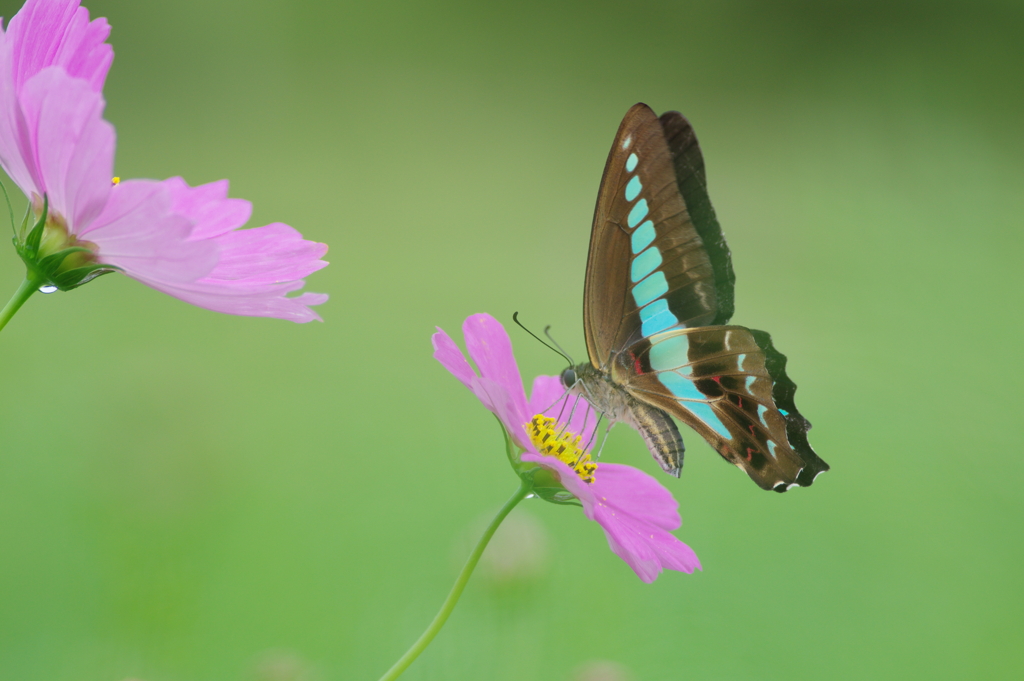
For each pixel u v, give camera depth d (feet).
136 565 3.68
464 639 3.55
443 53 17.15
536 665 3.56
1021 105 10.19
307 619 3.64
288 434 4.41
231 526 3.78
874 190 7.57
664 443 3.38
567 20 17.90
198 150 12.31
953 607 3.77
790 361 5.49
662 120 3.35
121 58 15.16
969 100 10.42
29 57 3.13
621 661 3.62
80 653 3.57
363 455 4.27
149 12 15.81
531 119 15.31
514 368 3.32
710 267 3.37
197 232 3.17
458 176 12.28
